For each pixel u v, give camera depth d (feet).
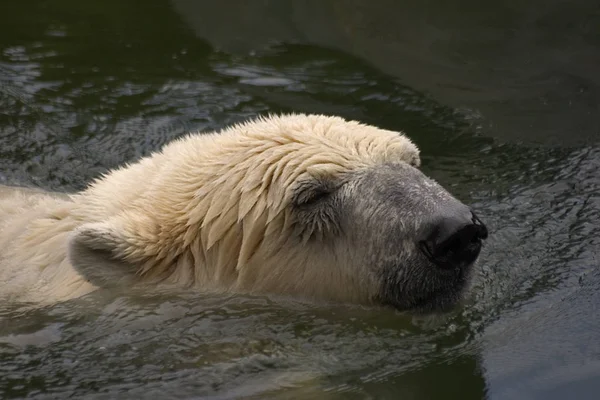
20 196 44.70
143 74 61.36
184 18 68.59
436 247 34.14
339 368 34.88
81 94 58.80
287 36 65.77
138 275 37.81
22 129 55.06
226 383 33.73
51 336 36.14
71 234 36.24
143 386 33.45
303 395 33.09
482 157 51.88
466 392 33.35
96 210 39.17
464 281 36.35
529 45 62.59
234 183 37.19
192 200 37.65
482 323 37.65
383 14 67.46
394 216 35.29
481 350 35.86
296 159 36.76
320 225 36.60
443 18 66.44
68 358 34.99
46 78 60.59
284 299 37.58
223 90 59.21
